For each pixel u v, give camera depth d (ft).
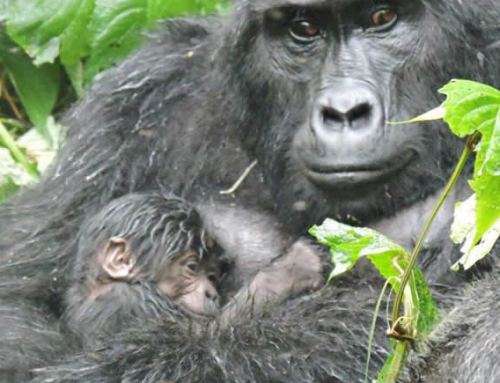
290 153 37.58
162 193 39.52
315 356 33.58
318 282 36.35
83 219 39.65
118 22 46.85
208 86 40.16
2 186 45.24
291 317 34.73
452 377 30.37
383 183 35.81
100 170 40.14
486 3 36.96
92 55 47.21
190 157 40.04
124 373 33.60
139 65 41.50
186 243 37.45
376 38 36.58
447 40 36.58
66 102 49.39
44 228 39.86
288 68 37.37
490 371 30.07
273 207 38.68
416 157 36.22
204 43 41.22
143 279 37.17
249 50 38.14
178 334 34.37
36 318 37.60
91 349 34.68
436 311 29.89
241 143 39.40
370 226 36.40
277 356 33.58
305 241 37.17
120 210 37.99
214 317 35.63
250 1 37.58
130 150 40.40
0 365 35.50
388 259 29.45
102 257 37.50
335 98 35.50
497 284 32.19
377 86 36.01
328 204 36.40
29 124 49.49
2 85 49.26
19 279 39.09
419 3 36.50
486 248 29.09
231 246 38.55
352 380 33.40
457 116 26.96
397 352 28.91
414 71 36.55
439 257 36.22
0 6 47.44
